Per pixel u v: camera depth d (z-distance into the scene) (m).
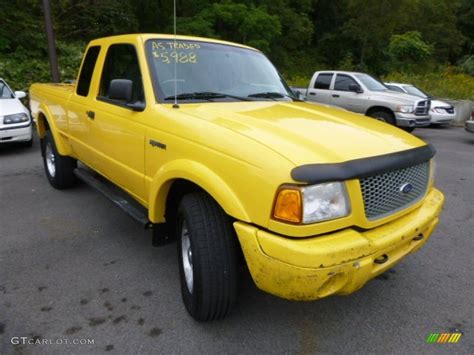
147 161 2.99
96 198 5.10
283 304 2.91
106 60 3.75
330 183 2.05
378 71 31.53
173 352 2.42
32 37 14.16
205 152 2.39
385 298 3.03
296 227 2.00
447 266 3.54
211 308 2.49
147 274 3.30
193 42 3.55
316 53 35.06
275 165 2.04
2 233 4.03
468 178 6.62
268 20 24.12
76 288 3.08
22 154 7.62
